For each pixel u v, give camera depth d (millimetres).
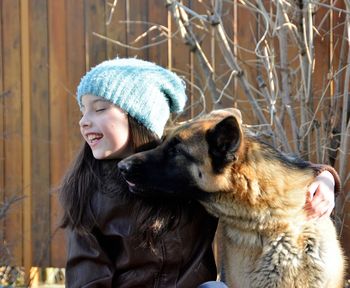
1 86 7945
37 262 7750
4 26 7887
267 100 6430
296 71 6512
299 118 6789
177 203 4469
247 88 6355
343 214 6527
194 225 4508
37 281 7898
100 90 4266
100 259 4270
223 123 4395
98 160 4395
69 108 7656
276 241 4480
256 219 4504
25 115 7793
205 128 4508
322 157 6316
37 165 7793
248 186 4469
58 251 7648
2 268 8164
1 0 7883
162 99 4453
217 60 7207
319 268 4449
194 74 7242
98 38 7590
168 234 4336
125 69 4340
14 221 7887
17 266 7918
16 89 7883
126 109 4309
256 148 4586
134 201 4312
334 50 6820
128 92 4297
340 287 4789
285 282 4445
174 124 5383
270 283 4469
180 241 4383
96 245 4277
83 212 4309
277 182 4496
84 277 4273
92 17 7602
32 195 7797
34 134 7805
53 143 7727
